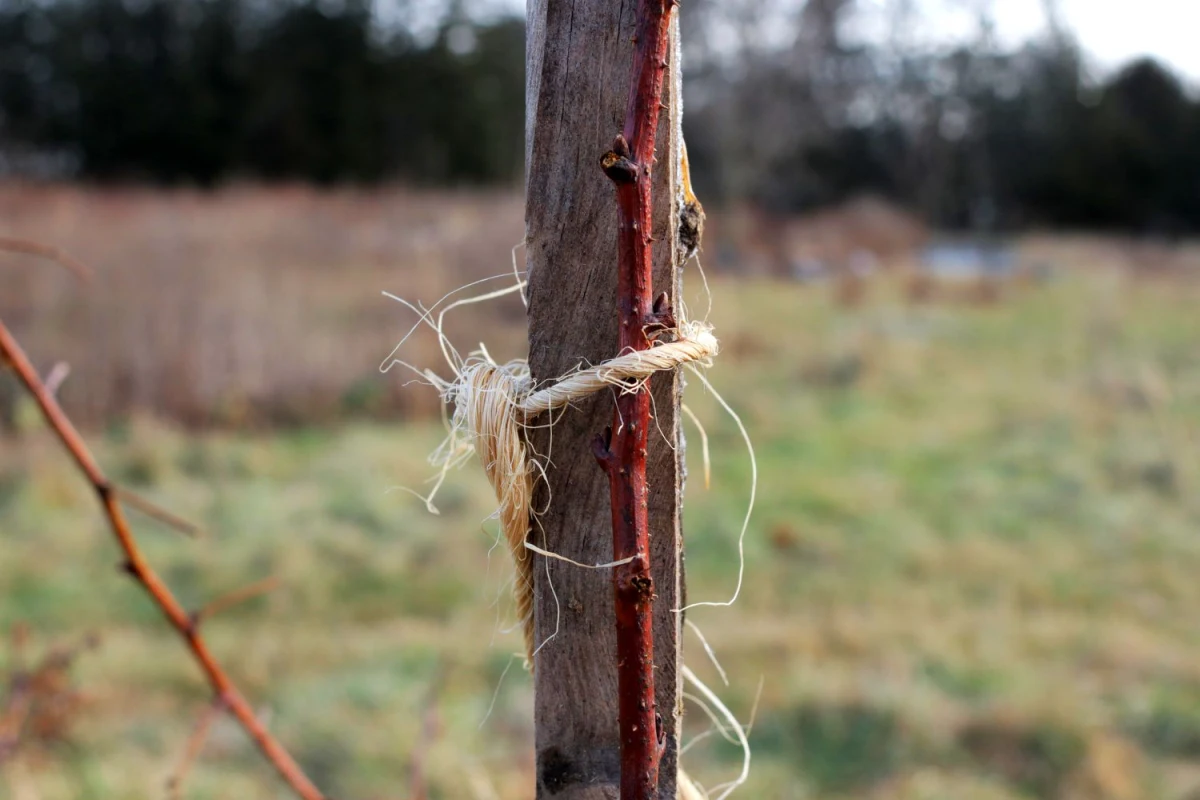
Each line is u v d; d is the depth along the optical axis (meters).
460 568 4.75
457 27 27.09
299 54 25.42
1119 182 28.38
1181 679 3.81
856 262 18.77
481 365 0.87
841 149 29.00
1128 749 3.32
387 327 8.36
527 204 0.82
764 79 21.81
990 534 5.40
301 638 4.11
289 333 7.80
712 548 5.21
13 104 24.41
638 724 0.71
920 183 28.36
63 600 4.30
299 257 11.02
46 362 6.63
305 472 6.02
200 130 24.62
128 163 24.95
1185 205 28.38
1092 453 6.73
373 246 11.76
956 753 3.33
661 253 0.79
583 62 0.80
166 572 4.64
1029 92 29.17
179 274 8.73
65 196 13.06
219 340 7.37
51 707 1.92
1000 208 29.22
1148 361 9.43
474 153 27.00
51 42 24.44
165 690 3.64
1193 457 6.41
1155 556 5.07
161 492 5.56
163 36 24.88
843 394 8.50
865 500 5.89
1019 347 10.68
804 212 27.00
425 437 6.79
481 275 10.35
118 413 6.64
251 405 7.05
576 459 0.84
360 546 4.91
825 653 4.04
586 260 0.81
